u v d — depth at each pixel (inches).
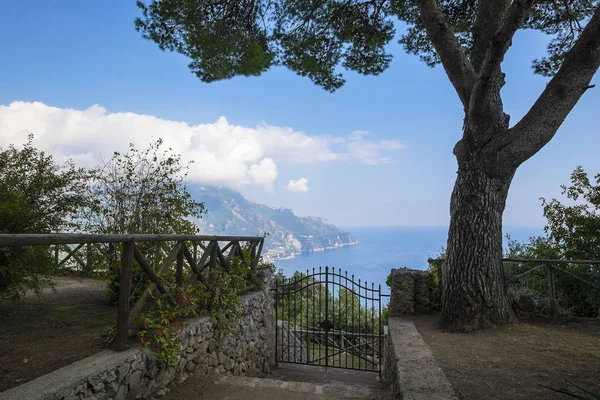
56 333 124.3
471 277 175.9
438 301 211.9
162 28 230.4
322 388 144.2
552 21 247.4
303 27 262.7
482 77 162.6
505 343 150.2
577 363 125.8
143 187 193.0
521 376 113.6
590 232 226.1
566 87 160.1
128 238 106.6
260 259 252.5
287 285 253.1
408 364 121.9
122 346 105.1
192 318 148.2
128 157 194.4
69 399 79.6
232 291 176.4
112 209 188.2
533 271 205.3
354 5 250.2
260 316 225.0
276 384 142.2
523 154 168.1
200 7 219.6
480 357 132.3
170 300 132.2
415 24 275.1
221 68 249.0
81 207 180.1
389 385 155.3
